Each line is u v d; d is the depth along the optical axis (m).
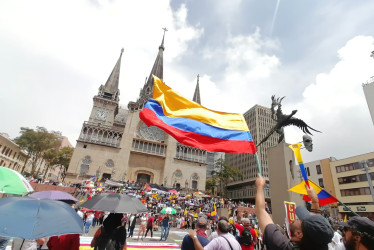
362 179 49.38
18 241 5.18
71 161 61.50
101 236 4.96
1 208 3.41
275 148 16.06
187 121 6.16
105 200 5.56
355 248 2.49
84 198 38.34
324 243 2.00
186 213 29.06
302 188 7.22
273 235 2.29
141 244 14.61
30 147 66.00
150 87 88.38
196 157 77.25
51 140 71.00
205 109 6.53
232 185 106.69
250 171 96.12
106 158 65.25
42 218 3.44
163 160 73.81
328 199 6.61
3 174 5.69
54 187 37.47
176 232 22.97
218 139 5.88
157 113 6.25
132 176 68.12
